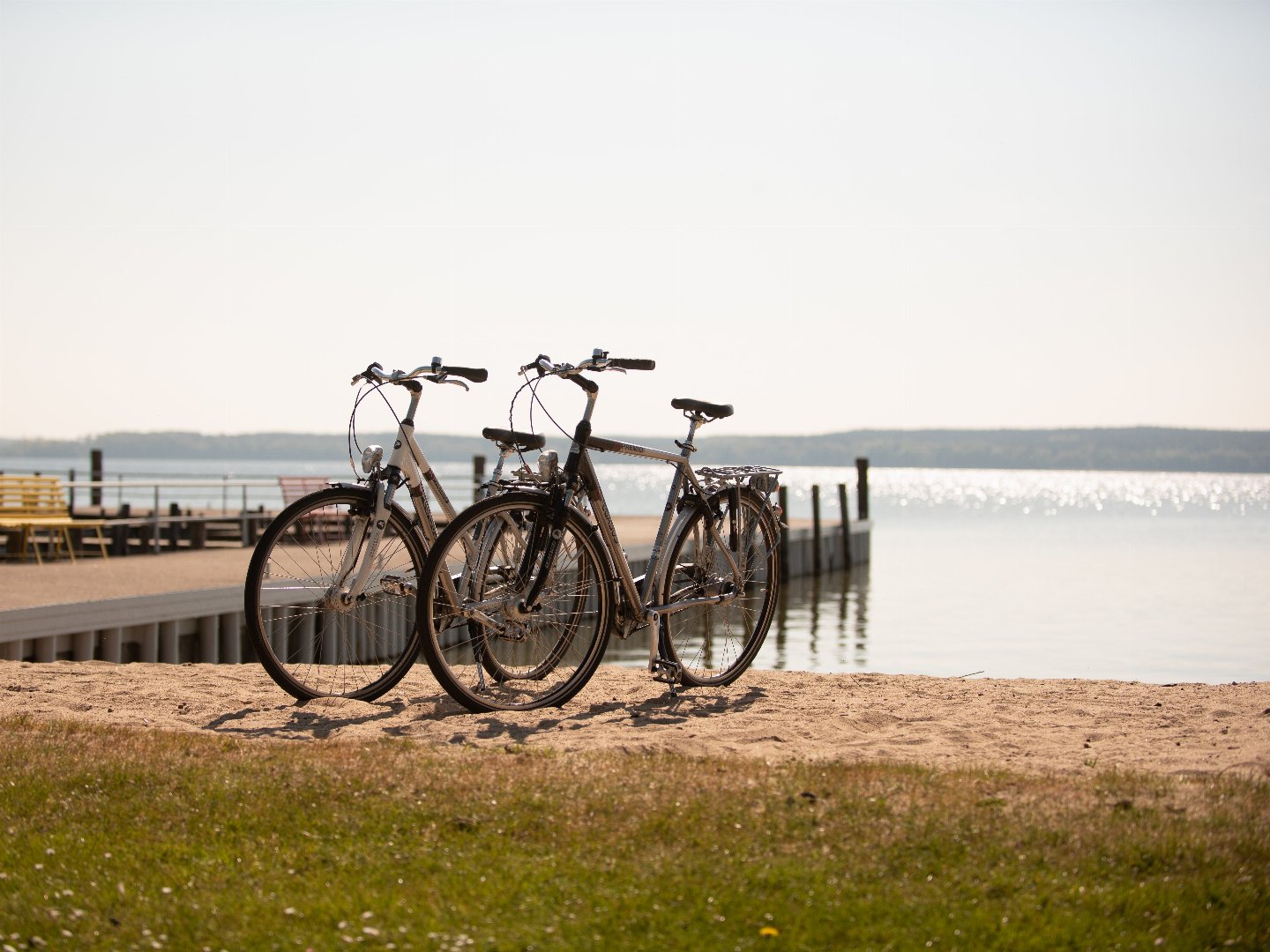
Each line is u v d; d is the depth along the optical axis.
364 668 5.87
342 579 5.42
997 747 4.68
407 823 3.66
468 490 24.20
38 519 15.42
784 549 25.41
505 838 3.54
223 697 5.65
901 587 24.23
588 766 4.18
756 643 6.10
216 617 11.94
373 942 2.90
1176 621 18.77
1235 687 5.89
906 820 3.58
